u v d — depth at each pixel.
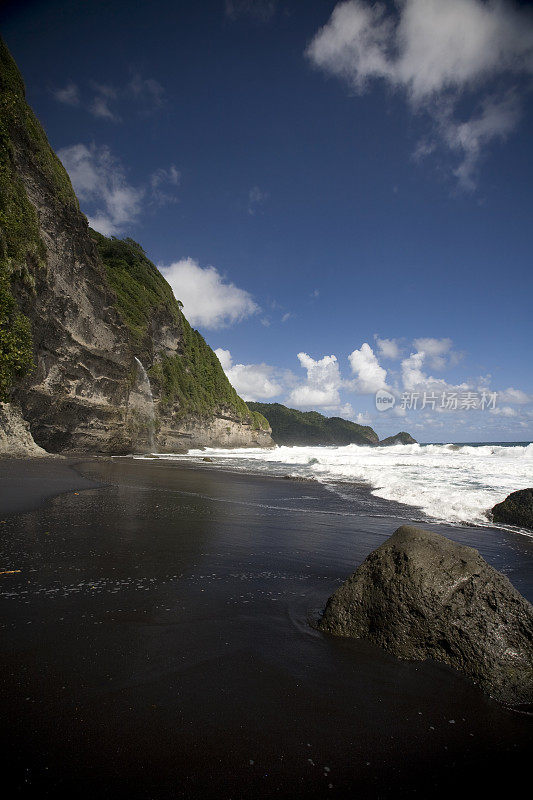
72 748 1.92
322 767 1.89
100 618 3.30
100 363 29.08
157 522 6.93
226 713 2.23
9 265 17.09
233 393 74.62
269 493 11.62
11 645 2.82
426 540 3.51
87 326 27.75
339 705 2.37
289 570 4.78
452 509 9.12
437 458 27.05
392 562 3.42
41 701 2.24
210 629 3.23
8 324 16.75
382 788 1.79
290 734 2.10
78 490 10.05
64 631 3.06
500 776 1.88
